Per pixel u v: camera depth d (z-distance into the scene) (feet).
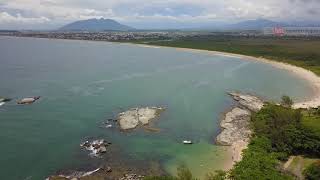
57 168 192.95
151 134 247.91
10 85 400.26
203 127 265.13
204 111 307.99
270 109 260.42
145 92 377.09
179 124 270.67
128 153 214.48
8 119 274.98
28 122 268.62
